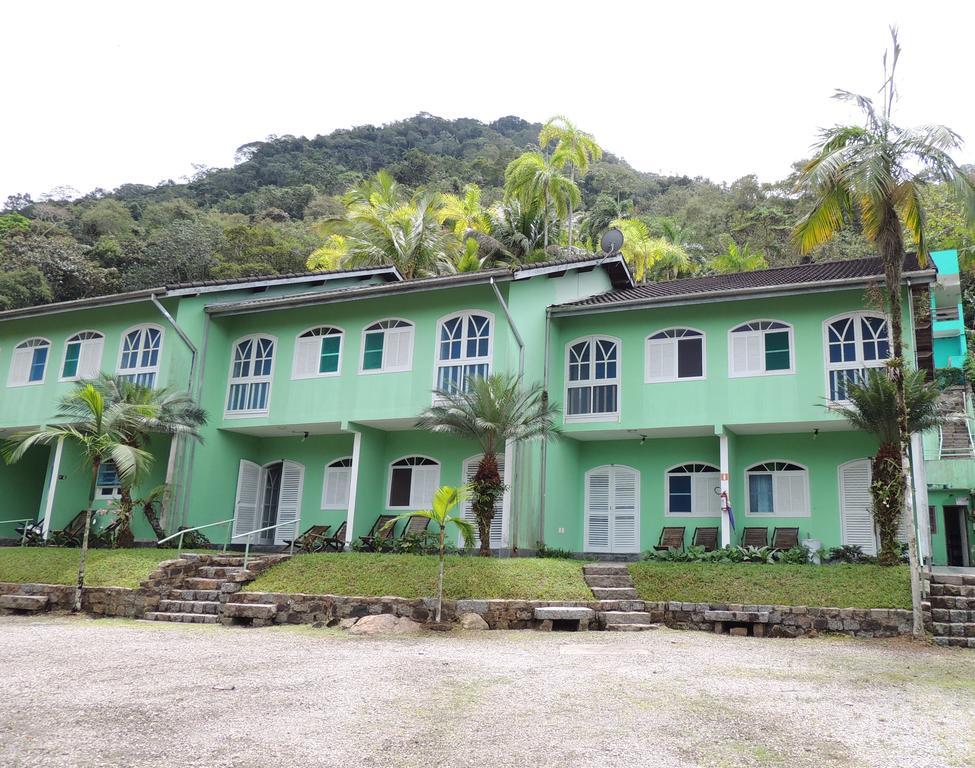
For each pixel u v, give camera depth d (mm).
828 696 7352
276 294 21234
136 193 82938
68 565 15500
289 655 9414
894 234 11898
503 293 17672
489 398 15312
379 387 18828
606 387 18250
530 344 18125
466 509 18469
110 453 15164
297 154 89562
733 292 16641
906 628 11391
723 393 17062
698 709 6727
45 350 21844
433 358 18375
